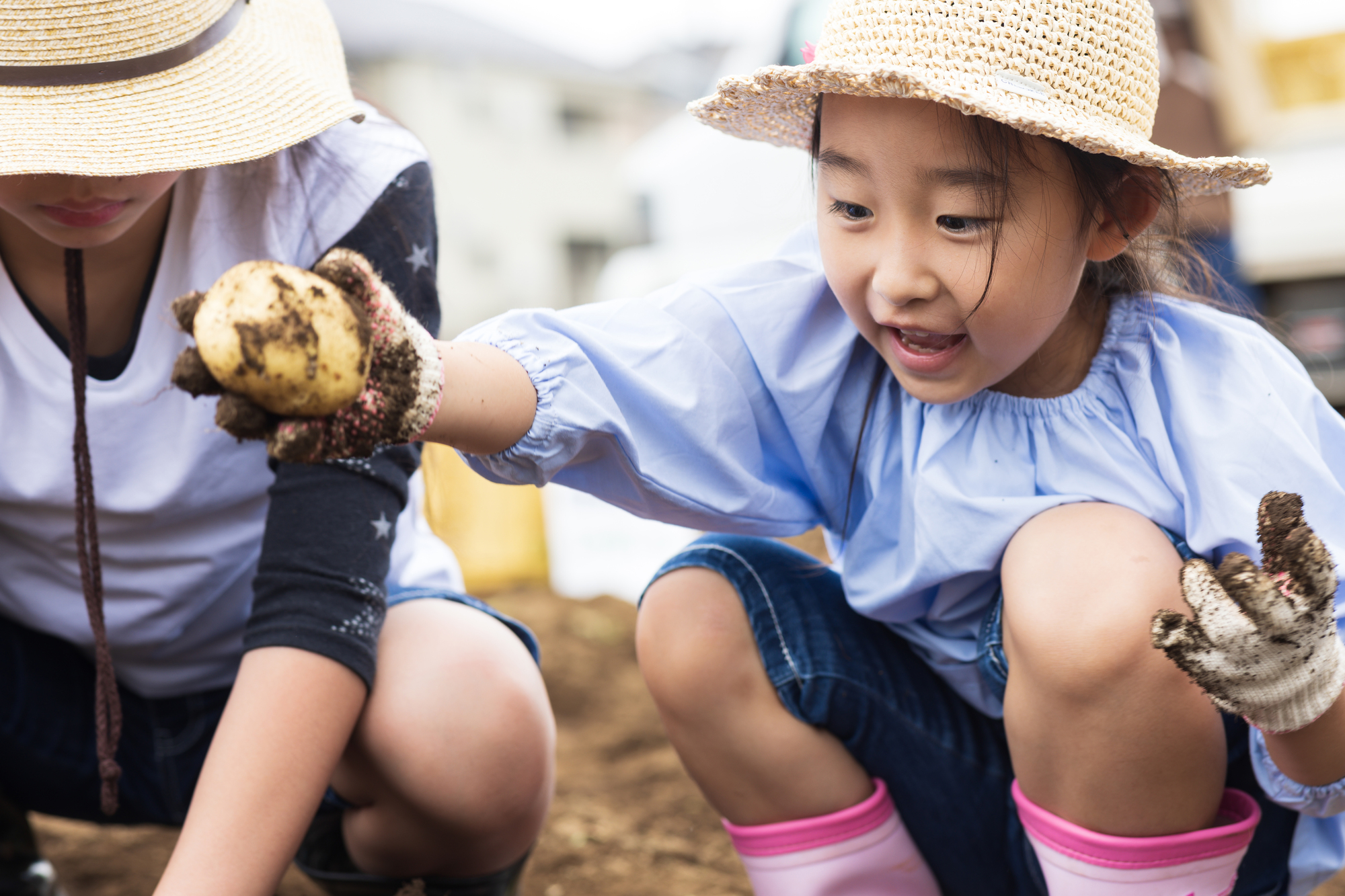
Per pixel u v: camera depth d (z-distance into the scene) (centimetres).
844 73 111
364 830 143
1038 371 133
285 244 138
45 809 167
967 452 131
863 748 138
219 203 137
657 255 550
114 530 143
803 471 143
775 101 134
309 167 139
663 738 264
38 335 138
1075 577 117
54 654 158
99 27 119
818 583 146
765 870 138
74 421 138
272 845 116
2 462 140
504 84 2120
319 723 121
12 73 119
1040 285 117
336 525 127
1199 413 125
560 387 120
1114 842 119
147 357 138
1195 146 389
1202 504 123
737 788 139
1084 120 114
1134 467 128
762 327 136
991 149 111
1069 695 115
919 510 130
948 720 140
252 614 126
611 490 134
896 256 115
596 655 323
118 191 121
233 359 85
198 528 146
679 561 144
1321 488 122
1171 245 140
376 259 138
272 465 131
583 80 2217
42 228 123
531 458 119
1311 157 409
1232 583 100
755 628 138
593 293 2230
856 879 136
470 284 2073
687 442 131
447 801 134
